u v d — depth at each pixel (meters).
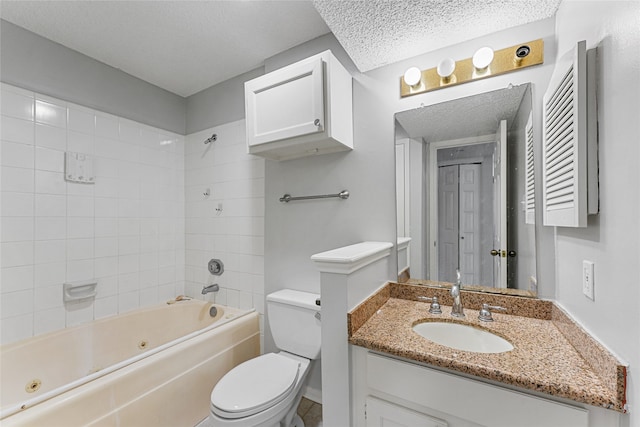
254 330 2.01
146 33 1.72
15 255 1.61
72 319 1.84
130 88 2.20
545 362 0.83
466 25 1.23
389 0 1.09
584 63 0.77
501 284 1.27
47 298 1.73
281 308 1.66
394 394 0.97
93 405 1.13
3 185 1.57
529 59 1.21
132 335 2.04
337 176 1.71
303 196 1.83
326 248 1.75
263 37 1.77
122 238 2.13
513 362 0.83
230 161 2.28
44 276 1.72
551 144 1.01
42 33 1.70
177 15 1.57
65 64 1.83
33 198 1.68
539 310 1.18
